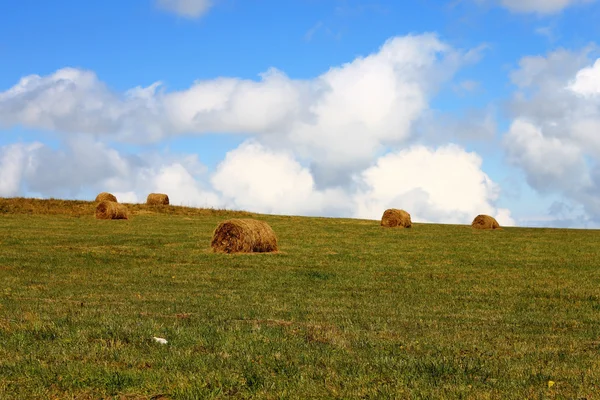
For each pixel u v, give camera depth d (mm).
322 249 29156
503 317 13555
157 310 13531
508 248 30938
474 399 7250
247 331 10867
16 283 17922
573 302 15914
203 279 19422
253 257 25500
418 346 10086
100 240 31547
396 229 44562
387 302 15430
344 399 7273
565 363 9148
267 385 7730
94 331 10383
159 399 7262
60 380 7762
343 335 10805
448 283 19031
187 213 55094
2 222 41344
